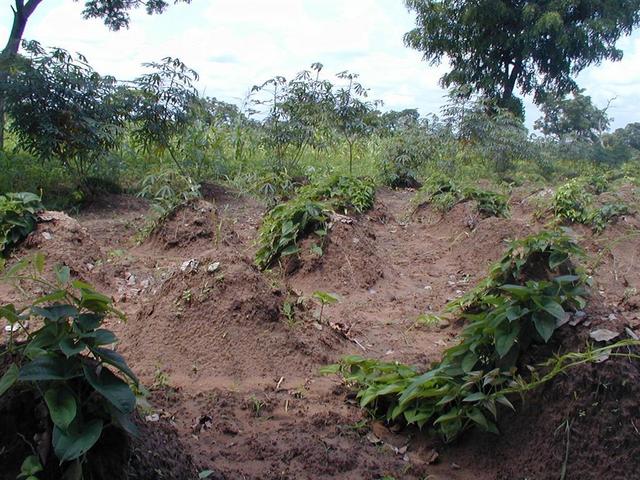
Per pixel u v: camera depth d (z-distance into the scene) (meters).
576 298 3.51
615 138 23.92
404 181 14.03
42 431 2.30
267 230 6.74
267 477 2.99
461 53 21.53
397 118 14.73
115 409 2.33
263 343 4.27
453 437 3.33
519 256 5.07
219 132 12.50
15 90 8.88
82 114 9.31
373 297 6.11
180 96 10.39
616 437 3.04
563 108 24.11
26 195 6.14
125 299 5.41
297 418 3.62
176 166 11.05
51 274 5.52
